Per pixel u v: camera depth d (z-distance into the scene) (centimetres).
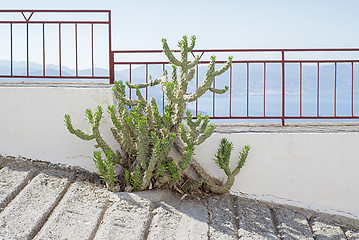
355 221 526
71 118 553
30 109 555
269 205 531
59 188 488
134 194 482
